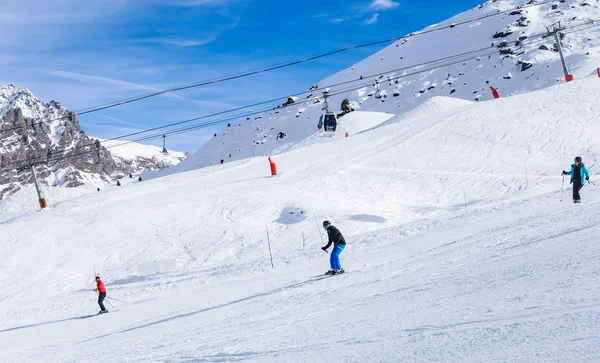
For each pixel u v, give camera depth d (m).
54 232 42.59
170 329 12.34
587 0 199.75
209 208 44.94
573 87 63.72
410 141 58.03
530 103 61.62
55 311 23.62
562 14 192.88
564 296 5.25
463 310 5.93
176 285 24.61
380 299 8.92
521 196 37.06
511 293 6.22
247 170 59.72
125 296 24.30
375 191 45.12
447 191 42.72
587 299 4.86
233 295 17.02
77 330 16.98
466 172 46.12
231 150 188.75
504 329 4.47
